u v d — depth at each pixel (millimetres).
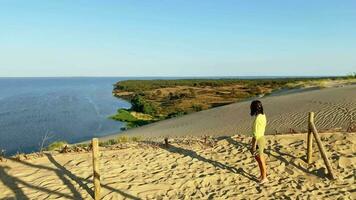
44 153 10805
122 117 47469
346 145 9703
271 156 9492
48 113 55531
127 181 8383
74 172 8930
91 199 7402
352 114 17578
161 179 8531
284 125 17953
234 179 8406
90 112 56844
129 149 11414
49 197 7539
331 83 43312
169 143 11969
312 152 9406
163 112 50000
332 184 7777
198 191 7828
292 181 8062
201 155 10219
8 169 9242
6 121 46594
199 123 24688
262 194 7492
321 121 17391
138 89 109688
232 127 20406
